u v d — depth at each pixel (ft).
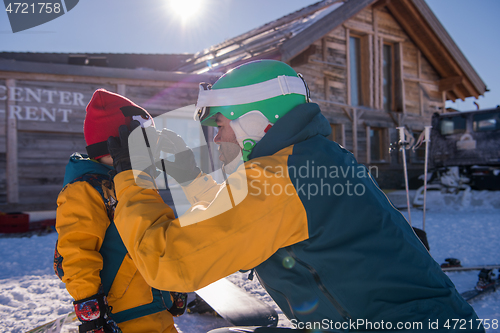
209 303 7.84
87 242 3.74
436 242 17.06
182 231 2.70
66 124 25.21
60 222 3.79
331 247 2.89
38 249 16.84
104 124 4.10
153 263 2.70
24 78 24.20
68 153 25.52
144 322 3.90
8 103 23.91
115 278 3.89
